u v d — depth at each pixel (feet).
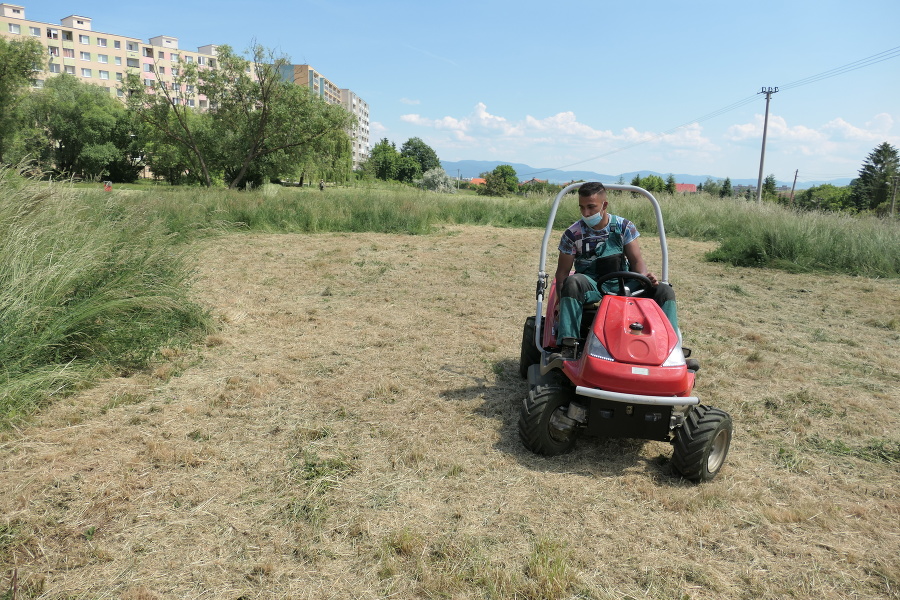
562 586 8.16
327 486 10.75
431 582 8.25
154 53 370.73
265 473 11.15
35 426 12.48
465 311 24.53
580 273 13.84
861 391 16.81
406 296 26.91
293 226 50.19
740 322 24.58
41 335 14.38
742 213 57.41
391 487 10.82
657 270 36.99
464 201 72.90
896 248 37.65
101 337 16.37
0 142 110.01
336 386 15.78
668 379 10.61
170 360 17.10
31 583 7.94
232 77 105.29
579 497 10.66
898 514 10.52
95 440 12.01
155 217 24.11
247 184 74.64
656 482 11.32
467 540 9.28
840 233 40.60
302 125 106.73
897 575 8.73
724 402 15.71
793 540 9.63
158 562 8.55
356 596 8.02
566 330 12.23
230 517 9.70
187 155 113.39
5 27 311.68
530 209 67.77
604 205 13.60
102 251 17.62
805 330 23.52
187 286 20.93
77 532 9.12
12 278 14.67
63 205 18.44
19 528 9.09
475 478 11.23
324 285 28.55
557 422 12.01
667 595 8.21
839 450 13.05
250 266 32.35
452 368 17.56
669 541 9.44
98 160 186.91
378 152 429.38
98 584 8.03
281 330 20.80
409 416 14.02
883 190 278.05
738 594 8.30
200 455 11.71
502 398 15.29
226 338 19.35
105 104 197.47
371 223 53.67
